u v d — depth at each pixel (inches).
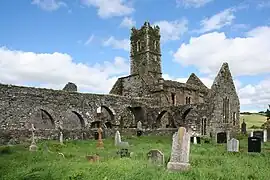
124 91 2242.9
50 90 1605.6
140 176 428.1
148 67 2224.4
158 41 2343.8
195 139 1244.5
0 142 1131.3
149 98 2003.0
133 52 2358.5
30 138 1226.0
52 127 1595.7
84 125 1700.3
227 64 1834.4
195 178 457.1
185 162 525.0
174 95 2097.7
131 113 1957.4
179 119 1787.6
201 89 2285.9
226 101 1776.6
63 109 1636.3
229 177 463.8
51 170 465.1
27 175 446.6
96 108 1772.9
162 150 860.6
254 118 3307.1
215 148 984.9
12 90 1473.9
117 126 1844.2
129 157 683.4
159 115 1898.4
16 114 1471.5
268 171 519.8
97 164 516.4
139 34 2336.4
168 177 433.4
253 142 879.7
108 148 963.3
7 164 557.3
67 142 1175.6
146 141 1275.8
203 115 1672.0
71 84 2112.5
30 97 1528.1
